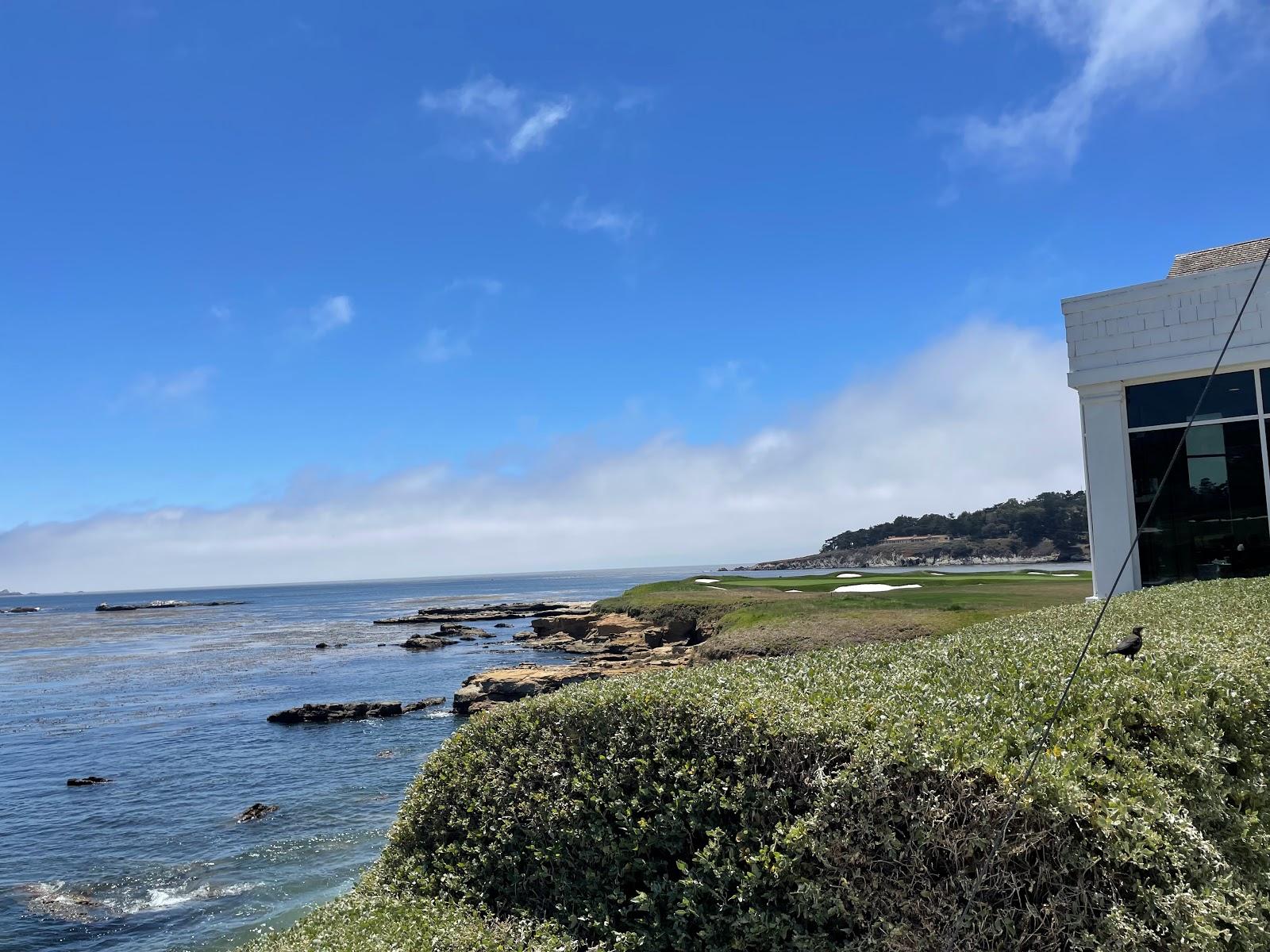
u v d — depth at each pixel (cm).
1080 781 425
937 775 440
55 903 1389
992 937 407
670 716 576
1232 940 393
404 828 727
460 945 549
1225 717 499
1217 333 1527
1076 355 1670
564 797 608
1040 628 881
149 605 18838
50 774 2342
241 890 1420
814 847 458
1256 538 1493
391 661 5100
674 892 521
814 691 594
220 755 2520
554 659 4594
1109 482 1633
